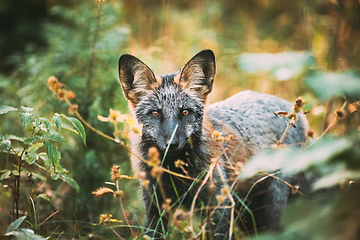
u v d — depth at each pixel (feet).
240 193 26.08
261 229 26.68
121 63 23.99
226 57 51.80
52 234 23.31
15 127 32.35
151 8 61.77
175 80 24.25
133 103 24.59
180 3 77.71
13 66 49.19
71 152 28.66
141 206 29.27
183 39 60.23
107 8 35.35
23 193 25.95
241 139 26.03
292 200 26.63
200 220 21.36
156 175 15.52
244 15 69.26
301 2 49.93
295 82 40.47
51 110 30.14
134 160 24.73
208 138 23.94
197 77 24.26
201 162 23.31
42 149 28.48
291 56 11.23
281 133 27.35
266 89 44.68
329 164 11.07
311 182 26.32
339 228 11.64
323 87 9.77
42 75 32.68
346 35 28.63
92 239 24.91
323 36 38.91
